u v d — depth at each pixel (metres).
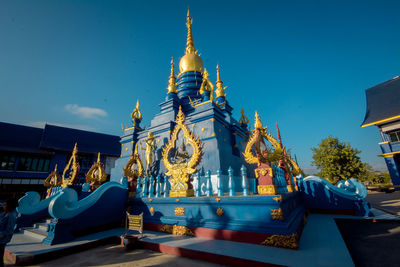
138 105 21.36
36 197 10.27
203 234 6.88
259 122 7.38
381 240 6.35
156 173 15.39
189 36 30.08
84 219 7.95
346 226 8.46
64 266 5.42
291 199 7.95
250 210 6.27
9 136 31.84
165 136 16.75
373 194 27.00
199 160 8.04
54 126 36.03
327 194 10.98
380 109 29.91
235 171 15.04
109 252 6.47
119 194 9.70
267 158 6.84
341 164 25.80
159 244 6.29
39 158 32.91
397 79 32.09
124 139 20.22
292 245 5.27
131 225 7.25
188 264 5.14
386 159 26.50
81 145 36.91
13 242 7.26
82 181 33.81
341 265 4.27
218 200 6.85
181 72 26.16
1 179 28.77
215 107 15.76
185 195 7.80
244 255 4.99
